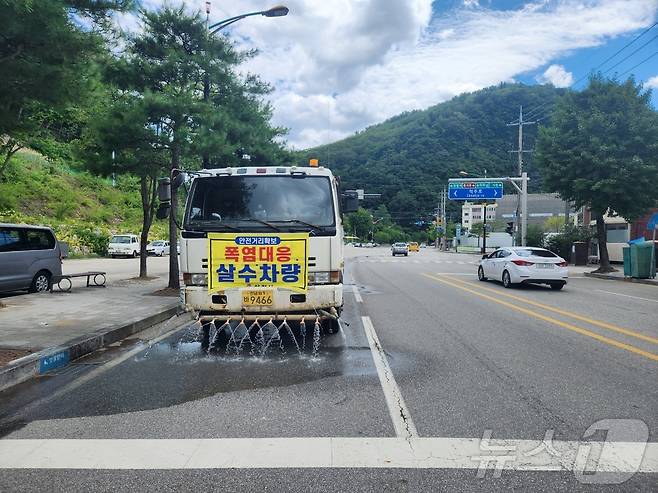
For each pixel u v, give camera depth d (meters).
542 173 24.52
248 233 6.84
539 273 15.86
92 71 7.66
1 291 12.32
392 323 9.50
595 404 4.84
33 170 41.22
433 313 10.78
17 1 5.21
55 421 4.47
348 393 5.21
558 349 7.24
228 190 7.15
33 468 3.56
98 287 14.68
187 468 3.54
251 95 14.97
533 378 5.74
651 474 3.47
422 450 3.81
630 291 15.98
